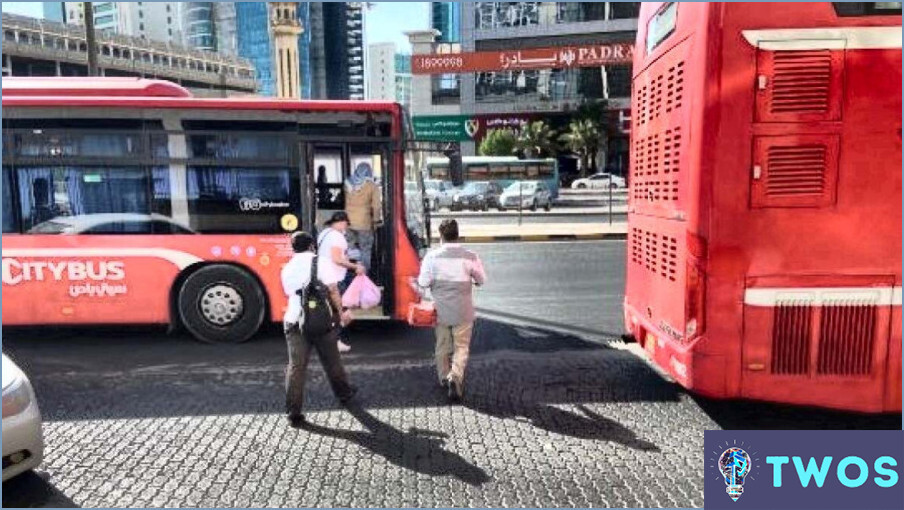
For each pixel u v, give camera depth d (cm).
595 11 6869
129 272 752
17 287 748
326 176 790
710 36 432
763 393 453
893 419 518
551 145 6675
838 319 445
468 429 506
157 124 744
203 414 544
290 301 518
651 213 546
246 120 749
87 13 1692
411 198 810
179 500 399
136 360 708
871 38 424
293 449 472
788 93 430
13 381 405
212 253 754
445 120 5875
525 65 4103
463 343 567
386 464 446
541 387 602
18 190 742
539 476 426
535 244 1744
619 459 451
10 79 760
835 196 435
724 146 436
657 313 530
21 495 405
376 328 839
